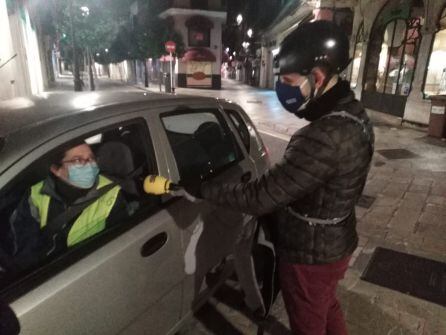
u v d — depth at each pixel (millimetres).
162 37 24422
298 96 1293
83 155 1626
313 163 1239
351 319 2498
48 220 1568
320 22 1238
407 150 7090
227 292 2758
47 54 23656
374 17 11859
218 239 2236
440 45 9125
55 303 1292
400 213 4191
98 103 1808
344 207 1370
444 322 2482
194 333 2375
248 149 2773
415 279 2943
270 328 2432
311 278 1502
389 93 11359
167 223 1792
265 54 28484
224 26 36500
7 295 1227
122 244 1562
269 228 1645
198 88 26641
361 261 3207
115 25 18125
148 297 1699
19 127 1449
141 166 1863
